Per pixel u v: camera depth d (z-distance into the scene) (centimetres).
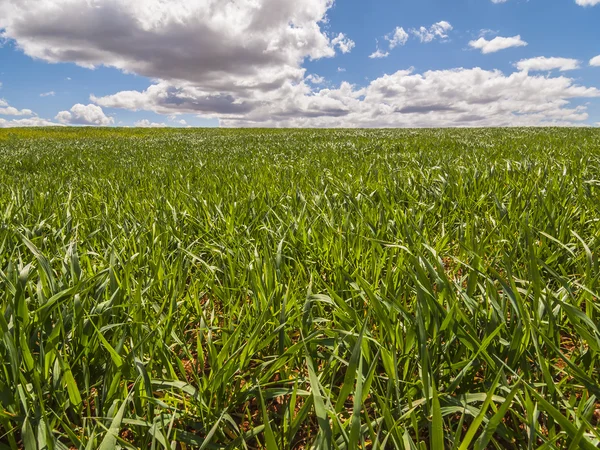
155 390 125
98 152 1239
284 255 207
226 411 119
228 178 508
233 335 130
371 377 96
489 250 229
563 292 152
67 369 110
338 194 348
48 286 162
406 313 123
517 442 111
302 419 105
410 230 235
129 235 248
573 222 253
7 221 288
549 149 720
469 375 122
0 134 3597
